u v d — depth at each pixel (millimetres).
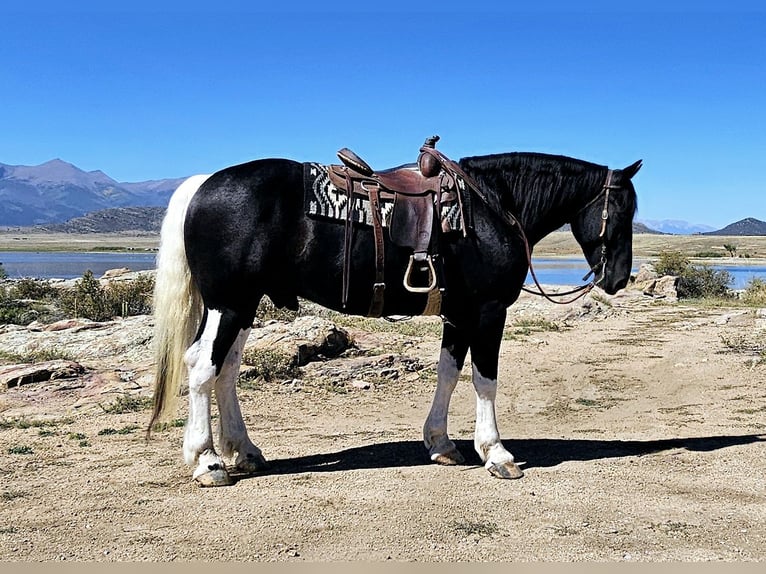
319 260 5508
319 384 10430
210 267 5406
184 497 5281
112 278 22516
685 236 152000
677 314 21188
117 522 4789
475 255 5789
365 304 5703
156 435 7297
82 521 4809
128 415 8195
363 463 6258
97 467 6094
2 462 6258
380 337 14852
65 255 90812
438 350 13891
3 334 13422
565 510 5074
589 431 7879
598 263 6402
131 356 11625
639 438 7430
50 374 9852
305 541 4480
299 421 8281
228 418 5957
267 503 5145
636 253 82062
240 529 4664
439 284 5688
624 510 5090
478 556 4285
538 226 6285
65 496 5312
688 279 28641
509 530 4699
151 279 19172
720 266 60062
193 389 5484
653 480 5773
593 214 6316
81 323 14070
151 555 4266
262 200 5383
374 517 4875
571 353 14148
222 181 5457
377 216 5543
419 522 4801
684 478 5832
